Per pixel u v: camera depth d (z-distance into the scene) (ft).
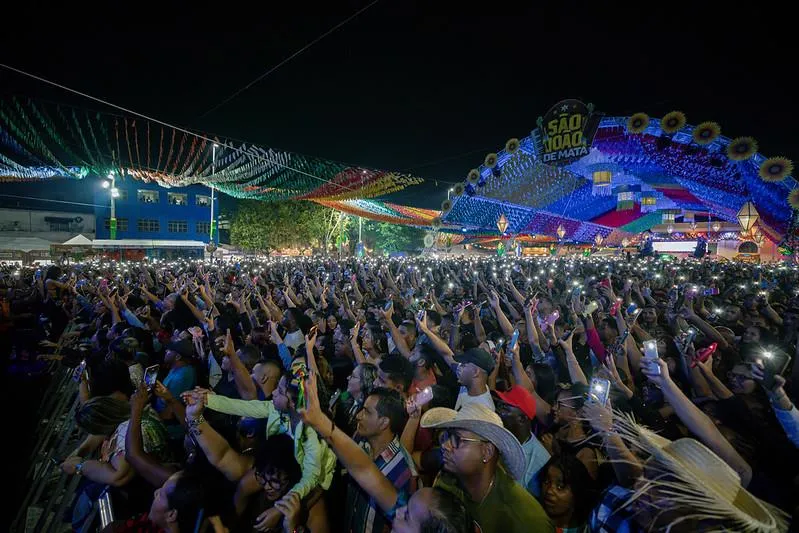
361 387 12.75
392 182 60.80
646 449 6.48
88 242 120.06
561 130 61.77
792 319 22.12
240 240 163.94
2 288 39.65
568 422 10.53
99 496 11.29
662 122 56.24
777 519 6.08
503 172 78.43
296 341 22.27
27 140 33.86
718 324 23.91
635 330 19.04
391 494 8.17
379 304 27.25
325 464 9.82
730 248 117.60
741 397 12.14
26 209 148.97
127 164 44.78
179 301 27.35
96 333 23.70
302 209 164.14
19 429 23.09
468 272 55.31
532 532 7.61
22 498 17.01
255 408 12.66
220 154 46.16
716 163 57.26
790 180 53.52
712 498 5.49
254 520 10.30
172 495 8.80
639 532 6.11
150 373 11.04
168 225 159.22
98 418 12.07
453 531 6.08
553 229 138.62
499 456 8.09
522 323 20.80
